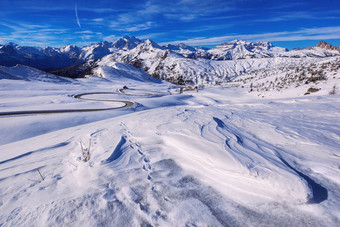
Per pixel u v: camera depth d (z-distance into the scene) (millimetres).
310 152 3764
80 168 3490
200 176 2988
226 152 3510
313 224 1961
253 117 7852
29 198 2596
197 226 2014
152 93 75438
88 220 2086
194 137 4500
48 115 21375
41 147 5316
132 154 4062
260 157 3314
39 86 63844
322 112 8508
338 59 90938
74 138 6008
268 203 2293
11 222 2115
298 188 2355
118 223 2057
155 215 2178
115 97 52312
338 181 2670
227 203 2352
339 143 4223
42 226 2027
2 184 3096
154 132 5352
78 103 35250
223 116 7984
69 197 2535
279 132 5305
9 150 6059
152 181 2902
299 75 80875
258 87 89375
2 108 27344
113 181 2924
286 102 14266
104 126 7309
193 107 12828
